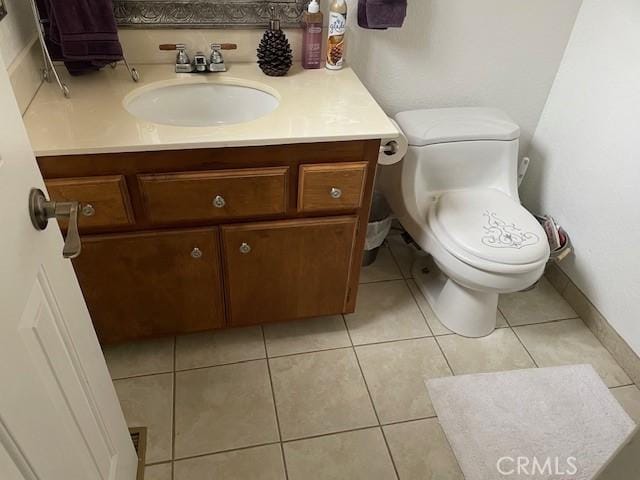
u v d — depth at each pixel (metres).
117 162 1.15
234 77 1.48
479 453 1.42
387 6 1.46
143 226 1.29
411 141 1.63
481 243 1.52
